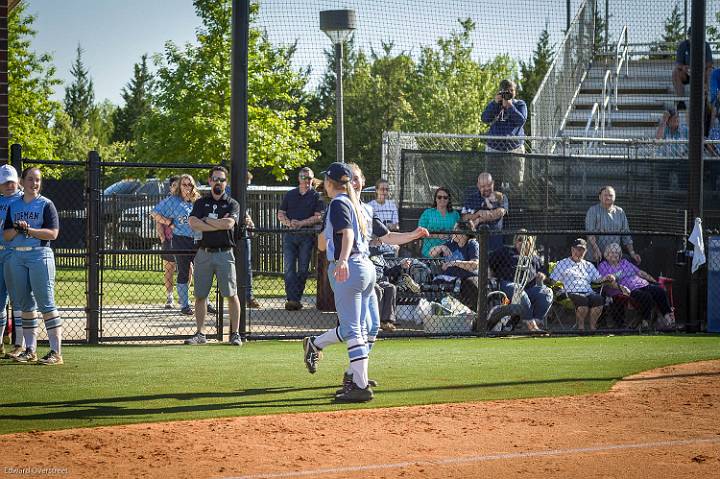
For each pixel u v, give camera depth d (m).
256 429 16.41
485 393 20.00
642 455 14.62
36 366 23.25
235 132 29.23
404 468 13.78
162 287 47.62
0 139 28.22
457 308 32.34
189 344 28.33
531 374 22.55
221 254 27.86
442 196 34.91
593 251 35.22
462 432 16.25
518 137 38.41
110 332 30.50
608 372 22.92
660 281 34.53
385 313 31.39
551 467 13.87
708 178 36.94
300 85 68.38
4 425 16.56
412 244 36.62
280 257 51.47
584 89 52.34
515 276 32.28
